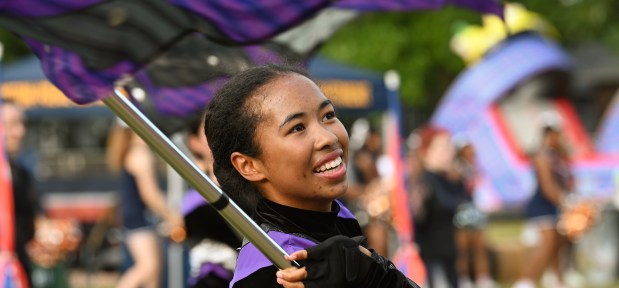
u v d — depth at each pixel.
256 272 3.45
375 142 16.11
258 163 3.53
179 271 11.70
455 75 33.84
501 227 27.77
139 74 6.19
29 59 13.66
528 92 30.23
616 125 24.52
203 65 6.33
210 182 3.27
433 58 31.89
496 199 28.14
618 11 37.31
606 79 44.22
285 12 5.71
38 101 13.22
